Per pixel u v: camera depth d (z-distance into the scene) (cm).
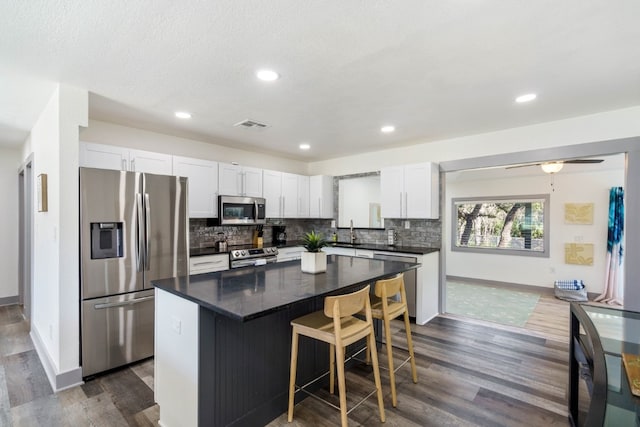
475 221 665
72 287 248
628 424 122
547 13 158
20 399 227
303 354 232
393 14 158
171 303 190
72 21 162
